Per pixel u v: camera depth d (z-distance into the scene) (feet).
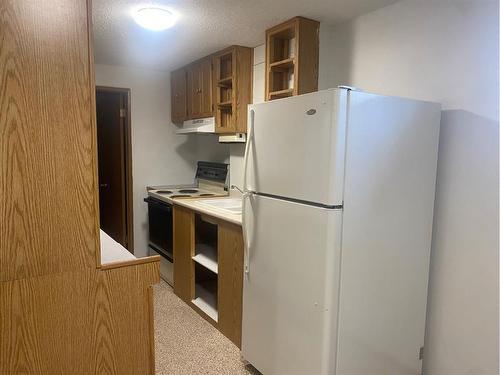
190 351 8.01
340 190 5.22
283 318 6.27
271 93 8.62
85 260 4.22
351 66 7.89
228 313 8.41
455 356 6.38
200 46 10.02
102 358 4.44
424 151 6.06
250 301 7.14
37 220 3.89
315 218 5.47
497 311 5.78
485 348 5.97
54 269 4.04
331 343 5.45
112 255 4.85
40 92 3.78
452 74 6.12
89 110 4.04
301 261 5.79
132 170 13.20
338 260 5.33
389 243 5.84
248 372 7.29
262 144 6.57
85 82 4.00
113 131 13.60
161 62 12.01
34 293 3.96
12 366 3.92
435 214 6.53
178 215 10.69
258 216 6.75
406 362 6.42
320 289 5.45
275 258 6.37
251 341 7.19
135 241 13.47
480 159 5.85
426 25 6.45
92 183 4.16
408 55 6.77
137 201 13.41
